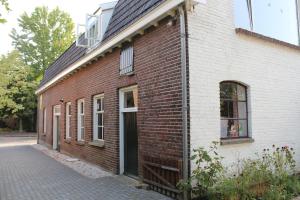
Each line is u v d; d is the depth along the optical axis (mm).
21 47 38219
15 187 7848
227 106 7562
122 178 8750
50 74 19062
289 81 8992
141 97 8070
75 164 11508
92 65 11547
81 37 12945
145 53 7938
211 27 7117
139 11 8102
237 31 7609
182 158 6508
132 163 8953
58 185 8000
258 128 8000
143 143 7922
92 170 10102
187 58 6609
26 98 34875
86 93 12078
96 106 11547
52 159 13172
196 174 6254
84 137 12336
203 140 6727
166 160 6953
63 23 39125
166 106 7062
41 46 38406
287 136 8727
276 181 6879
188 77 6582
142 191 7289
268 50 8461
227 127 7488
